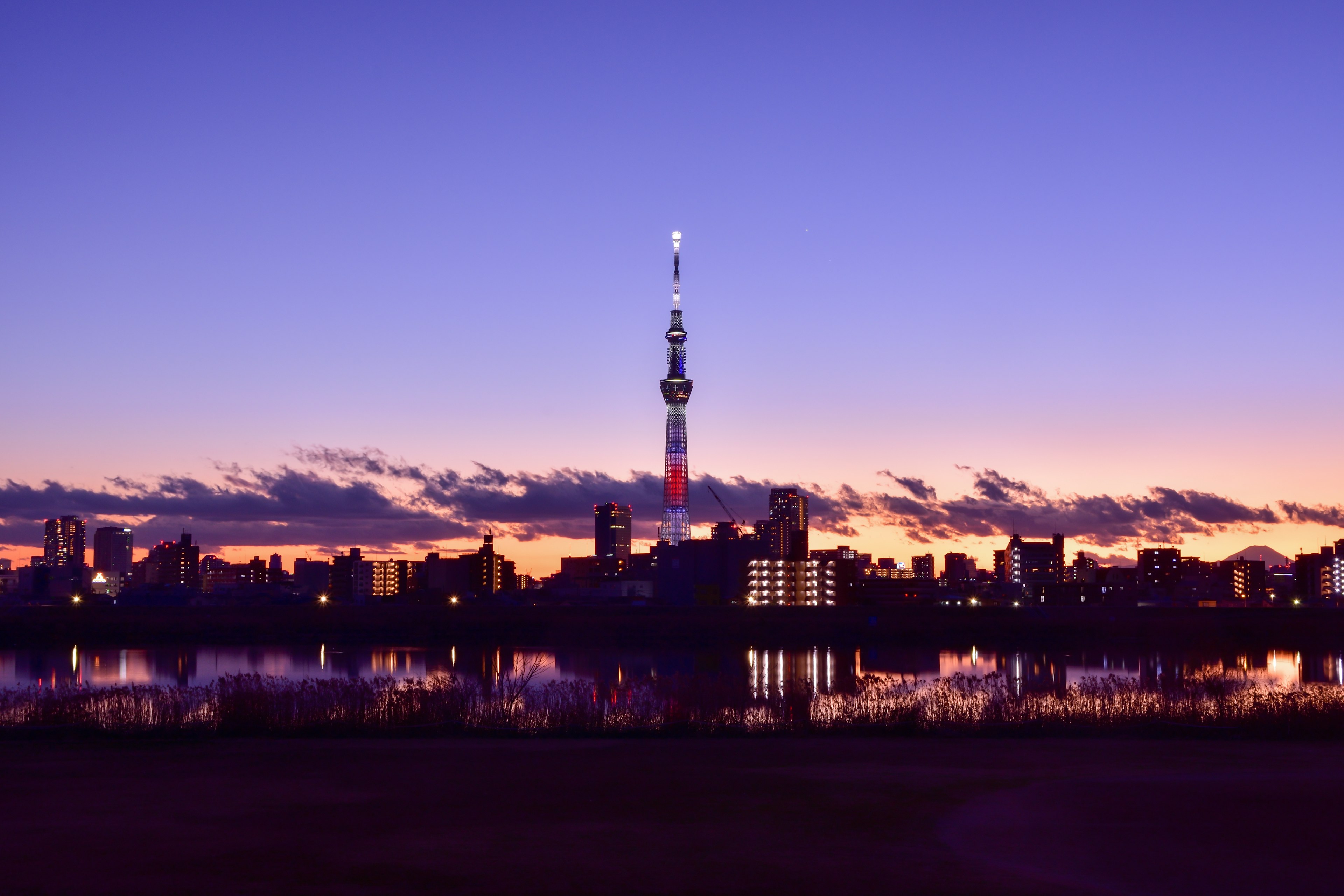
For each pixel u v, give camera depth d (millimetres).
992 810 33656
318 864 27047
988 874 26234
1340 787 37219
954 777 40281
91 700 64688
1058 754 47688
